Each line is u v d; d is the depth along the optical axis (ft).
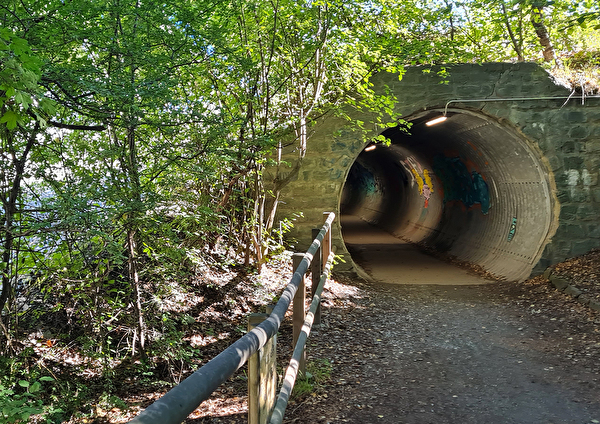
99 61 14.84
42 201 13.96
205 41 16.92
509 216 41.11
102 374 17.29
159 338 18.40
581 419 13.44
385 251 53.93
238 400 15.42
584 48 37.40
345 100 32.76
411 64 33.45
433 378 16.72
